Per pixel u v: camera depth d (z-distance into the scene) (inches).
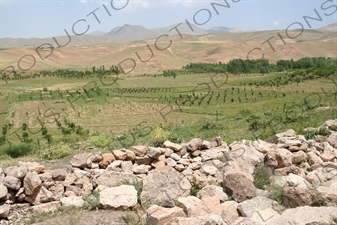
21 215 315.9
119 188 327.0
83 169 421.1
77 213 302.4
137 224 280.7
